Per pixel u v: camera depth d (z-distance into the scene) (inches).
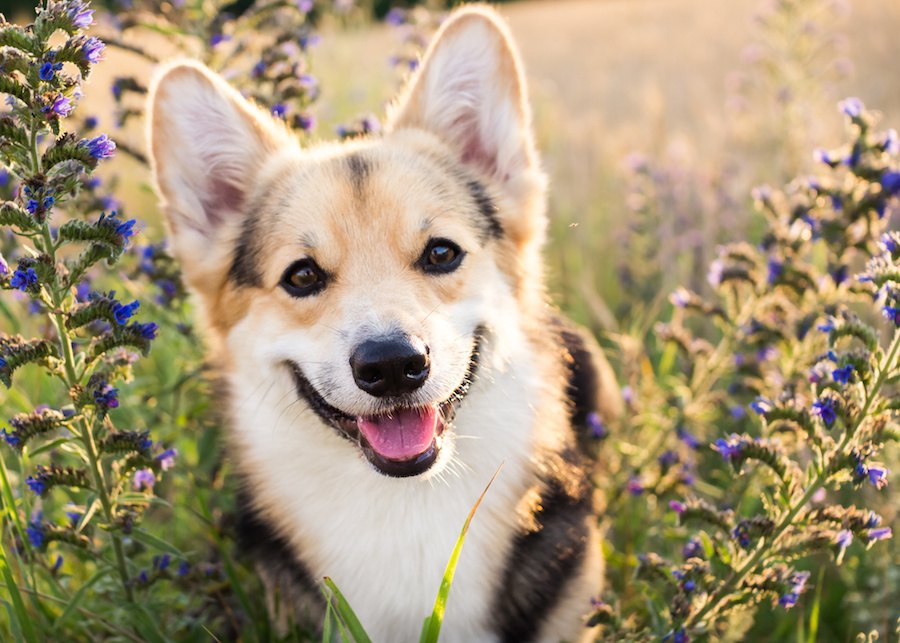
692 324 38.8
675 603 23.0
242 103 26.2
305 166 25.7
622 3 159.8
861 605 26.8
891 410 22.7
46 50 21.1
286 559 25.3
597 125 63.5
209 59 30.3
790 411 22.7
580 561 25.2
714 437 31.9
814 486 22.5
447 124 26.7
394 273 23.8
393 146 26.1
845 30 79.7
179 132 25.3
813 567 28.7
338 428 23.8
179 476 29.1
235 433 25.5
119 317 22.2
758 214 40.5
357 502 24.3
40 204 21.1
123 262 29.9
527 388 25.0
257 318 24.6
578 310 40.5
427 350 22.8
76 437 23.0
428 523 24.2
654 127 52.6
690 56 91.7
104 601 26.1
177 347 30.7
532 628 24.8
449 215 24.5
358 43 68.6
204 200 25.9
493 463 24.3
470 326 24.0
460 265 24.3
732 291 29.3
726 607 23.1
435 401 23.0
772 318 28.8
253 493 25.5
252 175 26.2
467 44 26.0
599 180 54.7
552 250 46.6
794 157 42.0
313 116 30.4
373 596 24.6
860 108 26.6
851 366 21.9
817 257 35.0
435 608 21.5
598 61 97.3
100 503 23.5
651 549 29.4
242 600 25.6
